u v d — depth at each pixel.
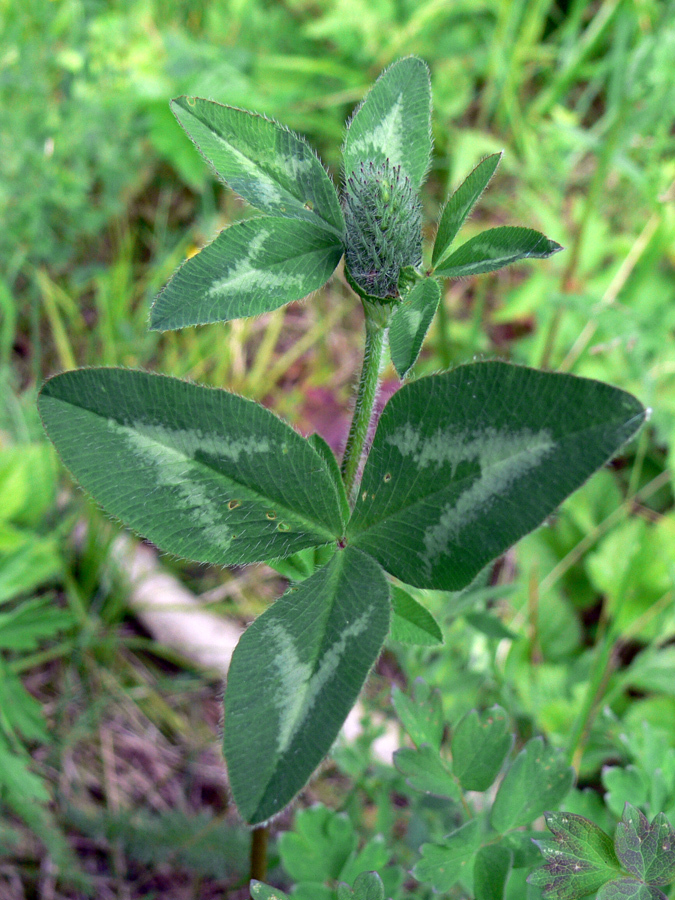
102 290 0.34
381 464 0.12
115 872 0.25
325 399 0.38
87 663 0.29
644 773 0.18
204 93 0.40
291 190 0.13
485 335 0.39
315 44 0.47
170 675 0.30
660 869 0.13
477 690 0.27
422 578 0.12
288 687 0.12
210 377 0.36
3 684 0.23
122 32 0.39
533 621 0.26
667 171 0.33
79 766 0.27
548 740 0.26
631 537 0.31
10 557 0.23
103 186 0.39
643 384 0.31
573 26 0.42
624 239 0.39
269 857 0.21
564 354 0.36
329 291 0.41
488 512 0.11
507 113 0.43
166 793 0.27
